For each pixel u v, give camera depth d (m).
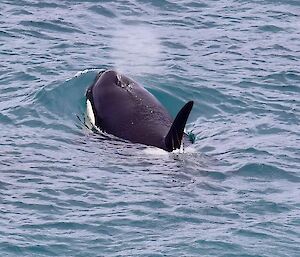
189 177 68.88
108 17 105.81
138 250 58.06
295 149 74.50
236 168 70.62
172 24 105.19
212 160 71.94
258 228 61.16
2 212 62.41
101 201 64.50
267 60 95.81
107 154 72.62
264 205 64.75
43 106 80.12
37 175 68.12
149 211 63.16
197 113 81.56
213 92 85.62
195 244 58.78
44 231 60.09
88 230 60.44
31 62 91.06
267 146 74.81
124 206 63.84
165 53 96.00
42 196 64.94
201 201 65.00
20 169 68.94
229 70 92.19
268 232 60.66
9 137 74.56
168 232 60.53
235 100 84.44
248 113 82.06
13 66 89.88
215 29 104.25
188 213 63.09
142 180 68.06
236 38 101.75
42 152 72.25
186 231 60.62
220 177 69.12
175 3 111.50
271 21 107.44
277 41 101.44
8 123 77.19
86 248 58.34
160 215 62.66
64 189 66.12
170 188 67.00
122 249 58.25
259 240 59.56
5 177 67.50
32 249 57.94
